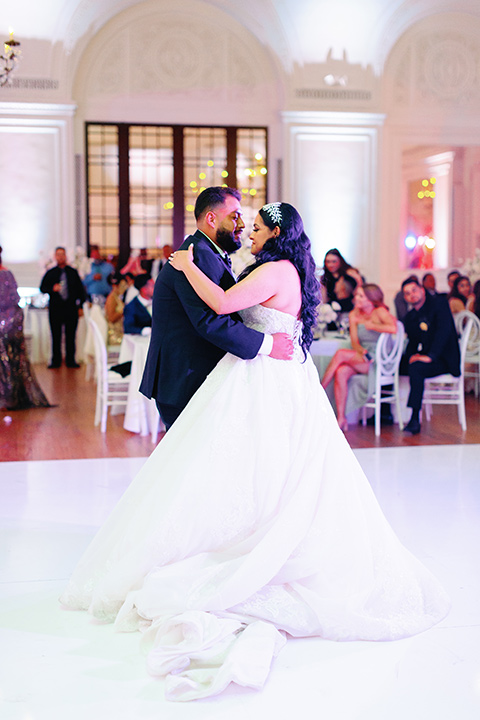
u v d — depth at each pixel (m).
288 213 2.96
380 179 12.05
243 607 2.62
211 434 2.75
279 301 2.89
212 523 2.70
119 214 12.03
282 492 2.76
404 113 12.20
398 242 12.40
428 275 10.12
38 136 11.36
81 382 9.25
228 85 11.90
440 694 2.28
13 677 2.36
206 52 11.80
